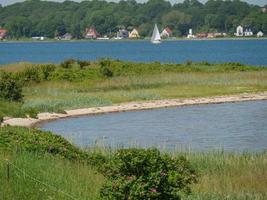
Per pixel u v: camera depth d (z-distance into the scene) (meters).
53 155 38.53
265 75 118.31
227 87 105.62
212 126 72.31
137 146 57.78
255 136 65.00
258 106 89.44
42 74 108.06
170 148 57.06
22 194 27.81
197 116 80.44
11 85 83.38
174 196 26.84
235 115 81.19
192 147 57.38
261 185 36.56
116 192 26.14
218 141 62.03
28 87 100.69
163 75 114.94
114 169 26.50
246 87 105.75
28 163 33.47
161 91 100.75
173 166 27.34
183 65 129.75
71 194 28.47
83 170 34.84
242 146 58.59
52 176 31.30
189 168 31.41
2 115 69.06
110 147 51.59
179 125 73.19
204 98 95.56
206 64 135.25
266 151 50.78
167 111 85.00
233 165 42.22
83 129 69.69
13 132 40.69
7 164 30.64
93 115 80.62
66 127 71.06
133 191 25.95
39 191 28.34
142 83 107.44
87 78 109.75
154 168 26.33
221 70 127.06
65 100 87.06
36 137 40.31
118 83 106.44
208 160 43.81
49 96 92.25
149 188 26.06
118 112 83.62
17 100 83.44
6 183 29.14
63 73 109.25
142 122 75.56
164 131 68.81
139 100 92.75
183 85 107.06
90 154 42.41
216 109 86.81
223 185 36.41
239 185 36.69
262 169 40.81
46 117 76.88
